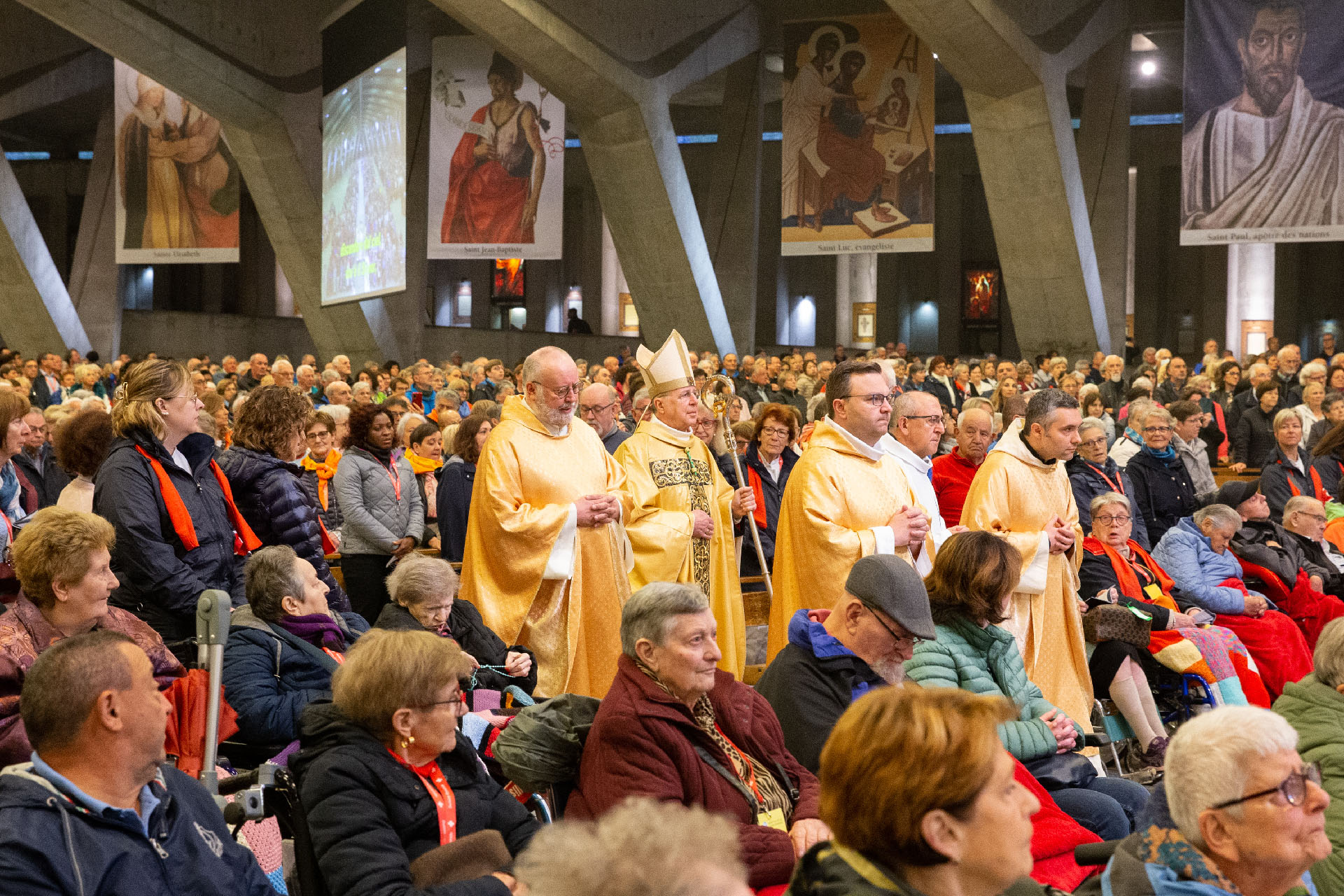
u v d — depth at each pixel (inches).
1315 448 365.4
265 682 156.4
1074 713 218.7
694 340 892.6
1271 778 98.0
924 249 792.9
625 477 229.6
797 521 210.8
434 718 126.3
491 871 122.6
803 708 150.0
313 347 1317.7
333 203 915.4
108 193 1178.6
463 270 1455.5
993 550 165.2
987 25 706.8
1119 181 931.3
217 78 919.7
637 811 55.1
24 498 245.1
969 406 302.5
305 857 121.7
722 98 1167.0
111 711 105.4
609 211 869.8
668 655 136.3
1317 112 695.7
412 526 280.5
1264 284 1160.2
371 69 839.7
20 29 1104.8
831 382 216.2
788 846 131.2
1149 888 101.5
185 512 173.3
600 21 778.2
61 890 100.5
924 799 73.5
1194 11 719.1
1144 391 480.4
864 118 802.2
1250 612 263.4
